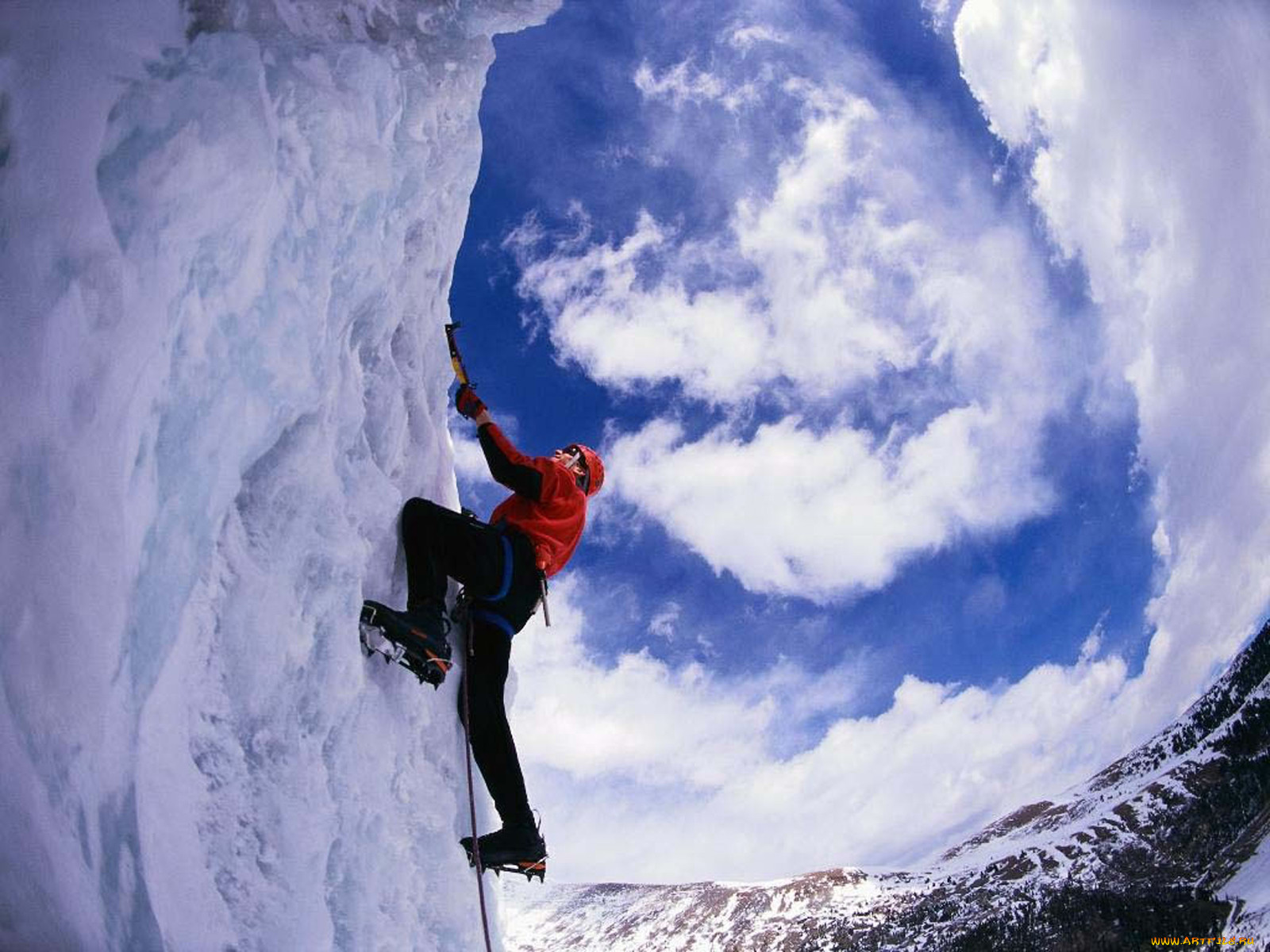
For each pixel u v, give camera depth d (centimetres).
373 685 265
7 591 130
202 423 186
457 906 279
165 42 185
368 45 267
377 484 271
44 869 128
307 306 219
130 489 163
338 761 237
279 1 233
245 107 196
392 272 276
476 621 293
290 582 220
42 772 133
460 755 305
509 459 300
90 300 152
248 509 214
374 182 241
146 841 164
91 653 148
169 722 181
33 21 152
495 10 311
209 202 182
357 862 239
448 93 298
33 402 138
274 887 199
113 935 149
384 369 289
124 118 167
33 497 137
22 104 145
